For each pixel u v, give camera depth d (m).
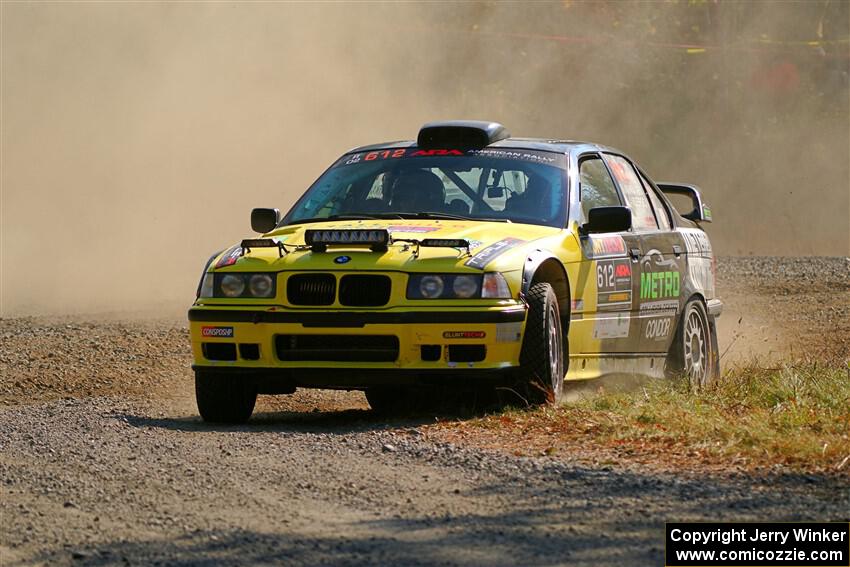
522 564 15.62
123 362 40.00
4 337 46.50
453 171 30.81
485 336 25.81
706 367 36.59
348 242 26.80
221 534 17.23
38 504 19.39
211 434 25.19
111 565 15.96
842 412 25.97
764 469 20.67
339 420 28.39
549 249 28.05
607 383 32.25
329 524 17.72
